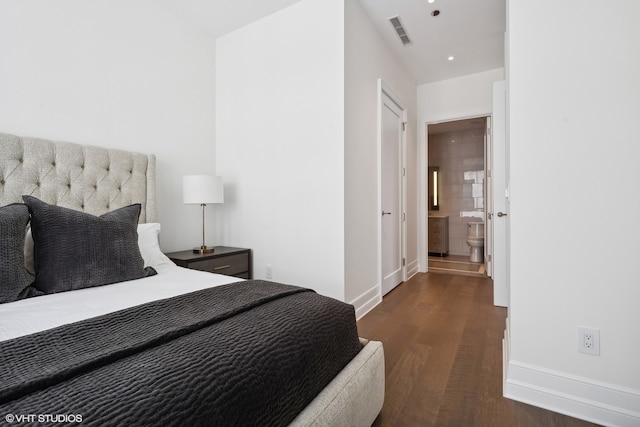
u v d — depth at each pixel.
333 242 2.46
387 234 3.35
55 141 2.00
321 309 1.19
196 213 3.01
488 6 2.68
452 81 4.20
